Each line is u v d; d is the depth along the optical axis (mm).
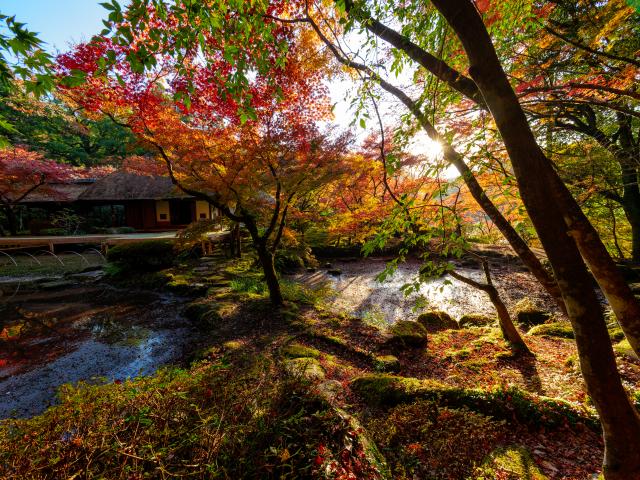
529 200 1329
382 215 9094
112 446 1680
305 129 6207
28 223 19484
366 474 2146
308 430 2375
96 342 6391
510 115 1268
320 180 6379
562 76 4578
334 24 4719
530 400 3254
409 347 5727
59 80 2113
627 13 3438
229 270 11508
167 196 17641
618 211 11812
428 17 2609
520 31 4086
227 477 1726
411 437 2869
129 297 9398
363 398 3727
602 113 7199
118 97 5062
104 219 20672
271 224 7301
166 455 1765
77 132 22000
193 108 5438
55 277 11164
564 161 4746
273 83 3090
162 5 2033
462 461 2549
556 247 1346
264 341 5762
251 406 2336
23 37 1881
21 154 15664
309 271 13375
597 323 1412
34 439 1701
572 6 4242
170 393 2188
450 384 4309
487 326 7207
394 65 2664
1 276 11383
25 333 6871
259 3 2613
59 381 4949
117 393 2158
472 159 2795
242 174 6219
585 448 2773
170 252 12055
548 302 9039
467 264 13219
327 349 5516
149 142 5949
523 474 2398
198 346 5941
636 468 1503
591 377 1498
